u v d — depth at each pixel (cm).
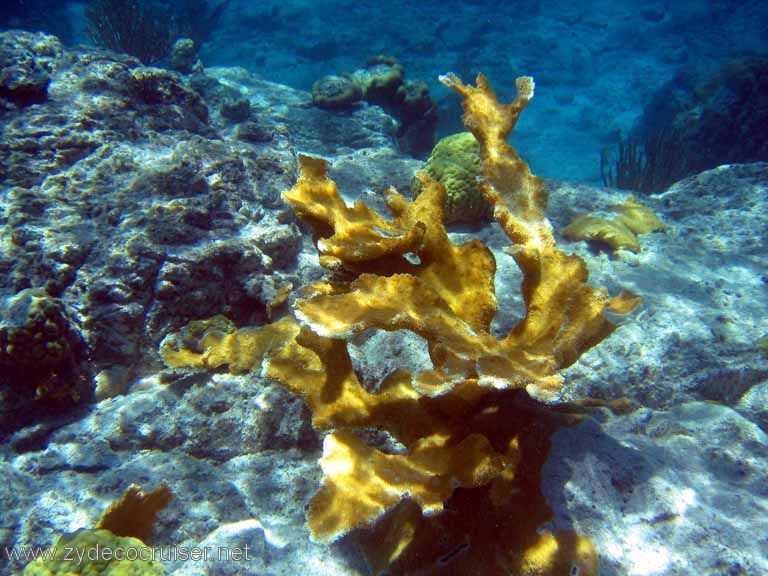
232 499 69
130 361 80
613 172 368
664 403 85
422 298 56
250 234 91
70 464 71
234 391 75
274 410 75
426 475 55
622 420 79
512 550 59
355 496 54
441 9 607
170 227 84
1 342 68
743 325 94
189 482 70
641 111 461
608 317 61
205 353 77
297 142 203
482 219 114
